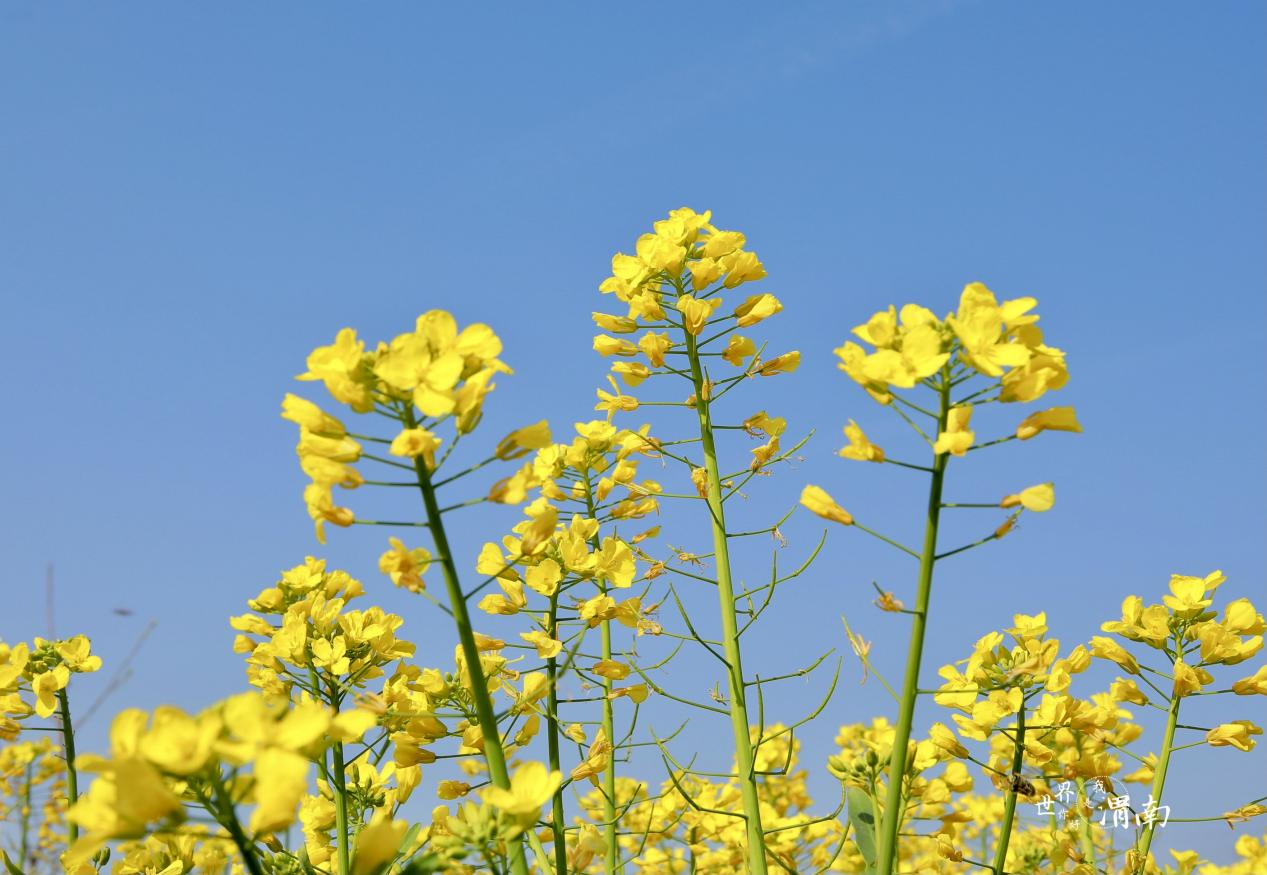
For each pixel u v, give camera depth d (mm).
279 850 1643
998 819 2465
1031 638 1739
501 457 1509
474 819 1474
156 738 1336
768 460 1799
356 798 1720
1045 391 1516
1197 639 1751
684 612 1746
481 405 1493
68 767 1872
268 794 1326
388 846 1402
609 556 1756
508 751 1720
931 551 1524
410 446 1471
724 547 1787
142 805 1323
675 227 1846
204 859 1754
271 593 1823
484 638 1717
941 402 1528
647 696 1746
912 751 1729
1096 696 1888
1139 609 1769
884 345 1529
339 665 1742
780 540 1789
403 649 1777
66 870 1750
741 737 1736
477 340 1498
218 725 1343
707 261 1813
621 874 1818
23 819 2055
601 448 1878
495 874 1471
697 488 1811
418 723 1679
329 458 1491
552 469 1873
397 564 1494
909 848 2367
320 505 1492
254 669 1778
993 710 1706
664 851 2355
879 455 1524
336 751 1708
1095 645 1759
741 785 1730
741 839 1997
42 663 1901
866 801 1730
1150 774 1828
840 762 1749
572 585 1751
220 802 1345
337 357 1489
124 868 1754
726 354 1835
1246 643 1728
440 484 1495
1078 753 1815
